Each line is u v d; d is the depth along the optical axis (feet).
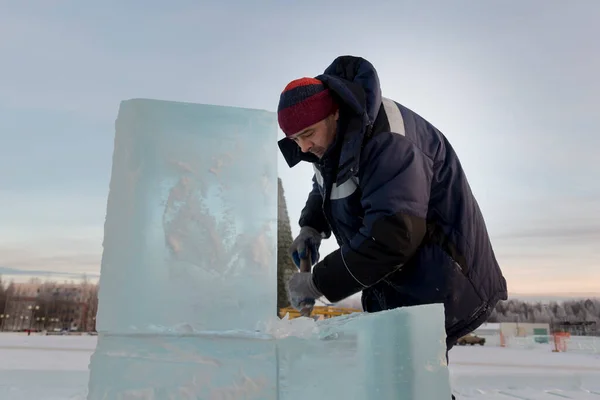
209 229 2.69
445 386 2.59
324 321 3.06
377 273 3.72
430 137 4.35
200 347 2.44
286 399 2.45
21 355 24.14
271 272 2.74
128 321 2.52
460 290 4.25
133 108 2.76
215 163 2.78
